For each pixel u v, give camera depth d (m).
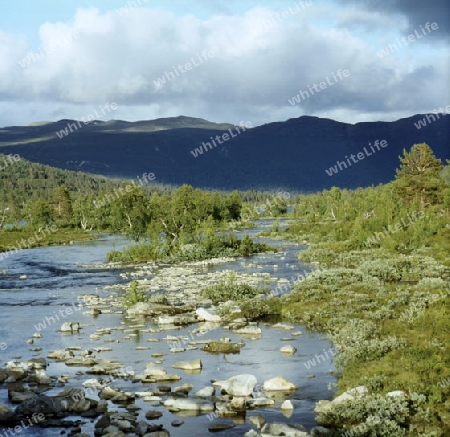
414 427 16.08
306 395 20.12
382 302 33.81
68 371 24.03
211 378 22.50
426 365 20.25
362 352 22.98
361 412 17.05
